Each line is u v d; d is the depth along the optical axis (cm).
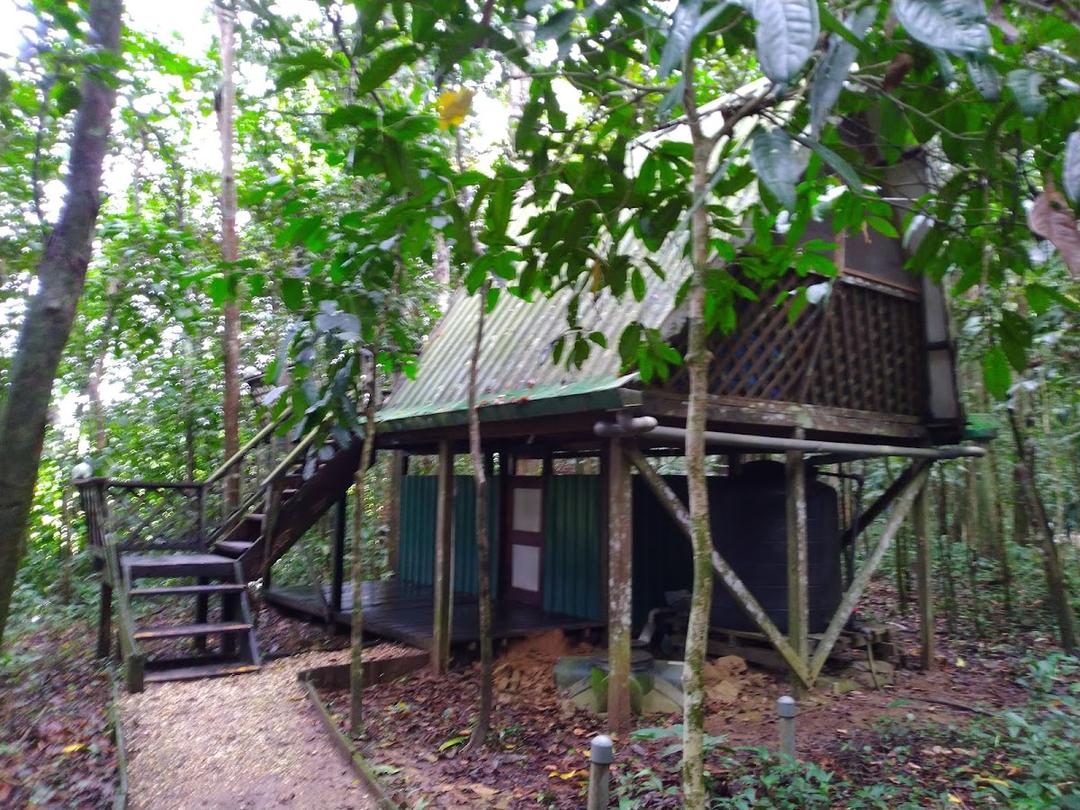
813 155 311
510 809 412
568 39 299
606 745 335
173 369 1194
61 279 311
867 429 705
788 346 657
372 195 844
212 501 1172
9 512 291
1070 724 470
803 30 192
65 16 359
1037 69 283
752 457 1130
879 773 465
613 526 561
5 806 413
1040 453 979
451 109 317
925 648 746
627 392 522
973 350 805
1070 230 225
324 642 792
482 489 517
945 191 370
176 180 1194
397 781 446
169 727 526
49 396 305
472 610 870
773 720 586
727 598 755
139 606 988
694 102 302
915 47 294
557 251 379
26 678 657
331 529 1249
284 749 491
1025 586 974
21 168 500
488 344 756
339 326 438
